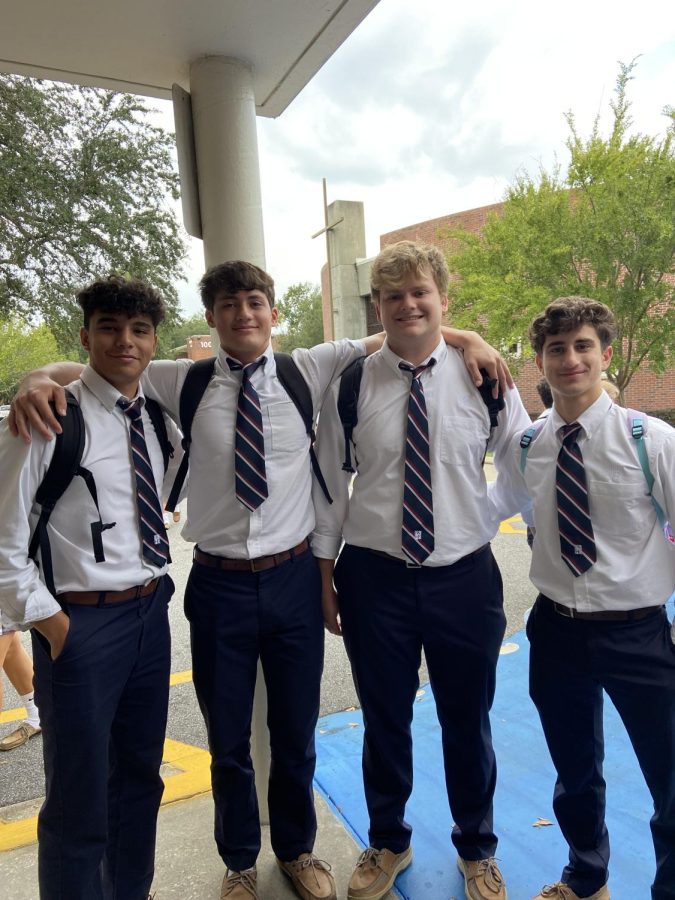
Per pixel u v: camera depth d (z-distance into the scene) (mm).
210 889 2033
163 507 2010
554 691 1809
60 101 8766
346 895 2010
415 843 2236
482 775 1963
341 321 19719
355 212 19625
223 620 1867
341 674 3881
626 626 1683
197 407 1905
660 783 1688
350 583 1979
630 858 2117
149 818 1842
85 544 1653
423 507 1854
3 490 1562
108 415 1735
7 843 2355
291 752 1970
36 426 1565
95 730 1635
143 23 2031
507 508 2074
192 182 2342
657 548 1684
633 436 1665
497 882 1954
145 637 1755
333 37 2154
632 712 1696
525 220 10828
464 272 12305
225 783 1918
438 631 1903
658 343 10234
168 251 9711
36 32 2072
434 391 1916
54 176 8695
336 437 2010
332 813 2406
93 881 1670
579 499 1701
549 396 2426
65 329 9367
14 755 3143
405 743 2016
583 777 1828
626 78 9867
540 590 1829
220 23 2051
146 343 1754
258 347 1893
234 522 1869
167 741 3197
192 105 2301
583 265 10727
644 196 9641
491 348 1968
